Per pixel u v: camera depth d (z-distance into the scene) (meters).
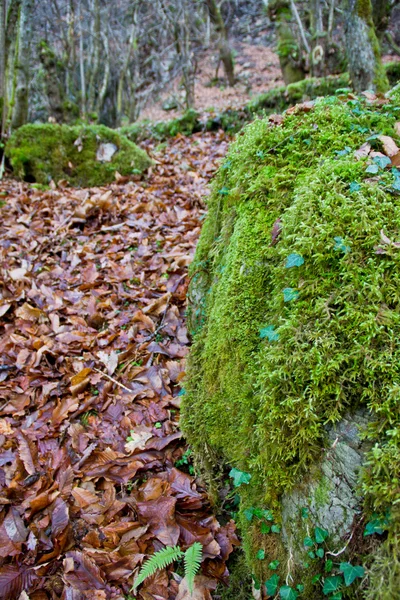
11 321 3.35
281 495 1.53
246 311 1.81
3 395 2.70
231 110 8.87
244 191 2.09
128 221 4.61
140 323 3.21
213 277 2.36
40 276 3.85
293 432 1.44
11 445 2.40
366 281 1.45
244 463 1.71
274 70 13.91
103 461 2.28
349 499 1.34
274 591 1.50
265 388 1.52
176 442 2.34
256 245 1.86
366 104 2.25
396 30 11.54
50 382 2.80
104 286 3.68
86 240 4.43
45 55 9.41
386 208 1.56
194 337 2.38
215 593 1.73
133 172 6.12
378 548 1.24
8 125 7.05
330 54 9.23
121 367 2.88
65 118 9.79
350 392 1.39
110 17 13.65
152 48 15.73
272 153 2.05
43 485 2.17
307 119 2.08
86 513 2.04
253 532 1.66
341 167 1.71
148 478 2.20
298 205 1.65
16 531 1.96
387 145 1.85
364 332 1.40
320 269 1.54
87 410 2.61
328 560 1.36
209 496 2.02
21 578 1.79
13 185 5.98
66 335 3.12
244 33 16.72
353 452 1.34
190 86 12.26
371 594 1.19
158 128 9.06
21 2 6.64
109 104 13.97
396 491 1.20
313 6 9.38
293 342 1.47
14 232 4.56
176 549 1.71
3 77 6.87
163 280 3.61
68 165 6.18
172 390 2.70
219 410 1.92
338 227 1.54
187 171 6.06
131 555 1.83
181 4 11.42
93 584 1.76
